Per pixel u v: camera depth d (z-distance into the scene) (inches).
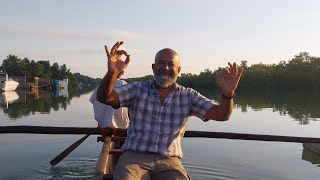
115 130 82.4
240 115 256.4
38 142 145.2
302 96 579.5
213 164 112.4
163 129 59.1
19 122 208.1
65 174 103.1
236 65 56.2
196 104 60.3
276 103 393.4
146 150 58.6
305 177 100.0
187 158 119.4
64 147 136.4
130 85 60.4
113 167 79.8
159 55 59.2
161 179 59.2
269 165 111.9
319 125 201.8
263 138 84.7
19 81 1072.8
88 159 118.6
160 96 60.0
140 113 59.6
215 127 191.9
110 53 54.3
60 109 303.0
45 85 1181.7
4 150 131.3
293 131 180.1
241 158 119.9
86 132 81.5
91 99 95.6
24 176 101.1
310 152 127.9
